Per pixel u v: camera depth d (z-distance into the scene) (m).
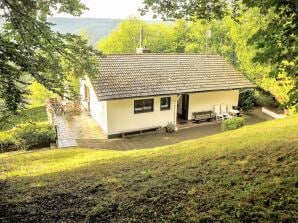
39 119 20.75
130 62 18.05
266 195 4.59
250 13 17.34
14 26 6.47
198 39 35.16
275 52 3.82
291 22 3.62
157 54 19.66
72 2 6.57
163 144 14.50
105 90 14.90
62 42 7.34
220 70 19.62
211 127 17.22
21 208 5.25
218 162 6.84
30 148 13.53
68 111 19.48
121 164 8.19
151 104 16.38
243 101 20.75
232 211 4.22
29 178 7.59
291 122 11.58
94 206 5.04
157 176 6.39
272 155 6.66
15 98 6.56
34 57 6.80
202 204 4.61
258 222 3.88
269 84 19.30
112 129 15.42
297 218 3.86
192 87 17.06
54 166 9.09
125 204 4.96
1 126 7.64
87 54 7.91
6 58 6.02
